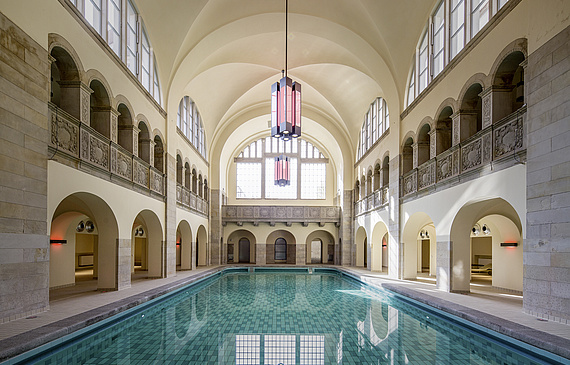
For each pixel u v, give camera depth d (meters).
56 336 6.39
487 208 11.70
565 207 7.10
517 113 8.59
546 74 7.68
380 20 15.30
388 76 17.03
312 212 28.78
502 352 6.78
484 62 10.18
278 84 12.27
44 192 7.89
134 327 8.55
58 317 7.52
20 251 7.23
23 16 7.35
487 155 9.84
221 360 6.26
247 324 8.91
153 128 14.93
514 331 6.58
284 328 8.52
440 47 13.62
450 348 7.02
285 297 13.27
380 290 14.52
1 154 6.75
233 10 15.62
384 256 27.97
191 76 17.70
